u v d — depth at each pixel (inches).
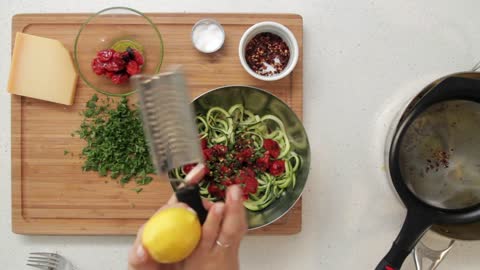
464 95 42.7
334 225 49.3
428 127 45.9
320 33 49.1
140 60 45.9
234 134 47.0
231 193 31.8
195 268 33.0
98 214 47.4
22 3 48.1
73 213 47.4
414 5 49.4
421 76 49.6
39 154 47.4
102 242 48.7
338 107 49.3
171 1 48.2
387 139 46.6
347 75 49.3
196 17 47.1
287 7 48.8
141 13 44.9
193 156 33.0
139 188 47.2
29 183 47.4
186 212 30.3
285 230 47.3
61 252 48.6
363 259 49.4
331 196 49.3
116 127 46.6
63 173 47.4
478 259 49.9
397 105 49.3
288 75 47.3
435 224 42.0
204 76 47.2
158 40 47.2
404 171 46.4
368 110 49.4
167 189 47.3
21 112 47.1
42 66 46.4
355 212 49.3
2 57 48.4
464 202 46.2
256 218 45.3
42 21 47.0
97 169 47.2
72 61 47.0
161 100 32.4
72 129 47.4
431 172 46.6
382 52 49.4
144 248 30.2
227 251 33.0
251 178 44.9
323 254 49.4
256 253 49.3
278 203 46.5
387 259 41.4
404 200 41.5
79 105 47.3
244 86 42.3
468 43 49.8
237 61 47.3
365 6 49.1
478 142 45.9
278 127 47.8
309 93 49.2
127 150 47.1
